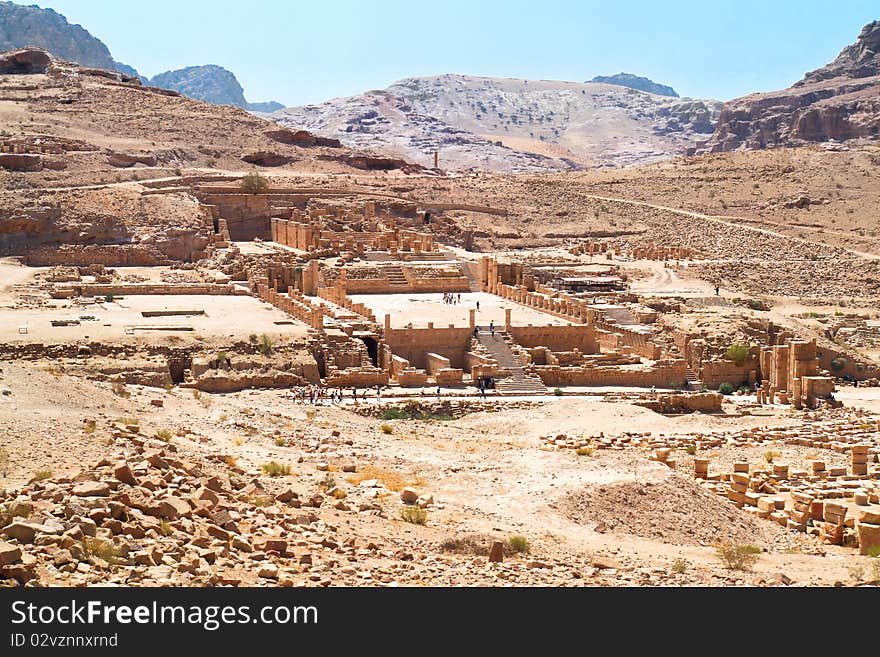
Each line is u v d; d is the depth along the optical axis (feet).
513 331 316.60
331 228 487.20
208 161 631.15
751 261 529.45
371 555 98.37
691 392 280.92
